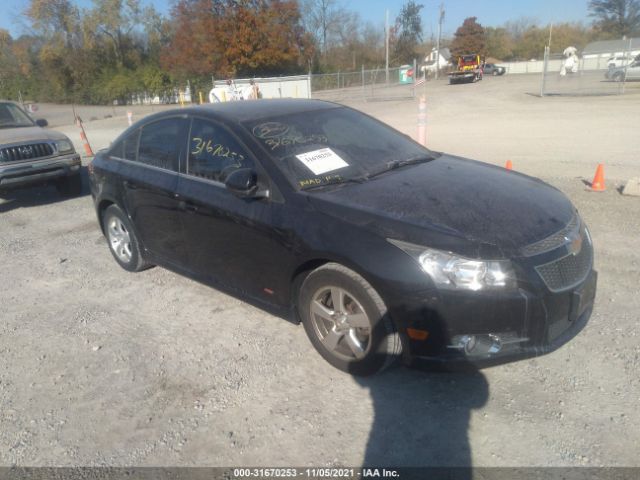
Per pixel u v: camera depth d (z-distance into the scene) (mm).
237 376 3531
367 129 4469
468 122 16297
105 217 5453
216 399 3314
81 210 8141
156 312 4535
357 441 2885
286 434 2973
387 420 3020
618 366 3338
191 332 4152
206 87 43719
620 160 9430
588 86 27922
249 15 42000
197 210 4047
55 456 2932
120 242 5383
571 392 3135
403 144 4461
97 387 3535
